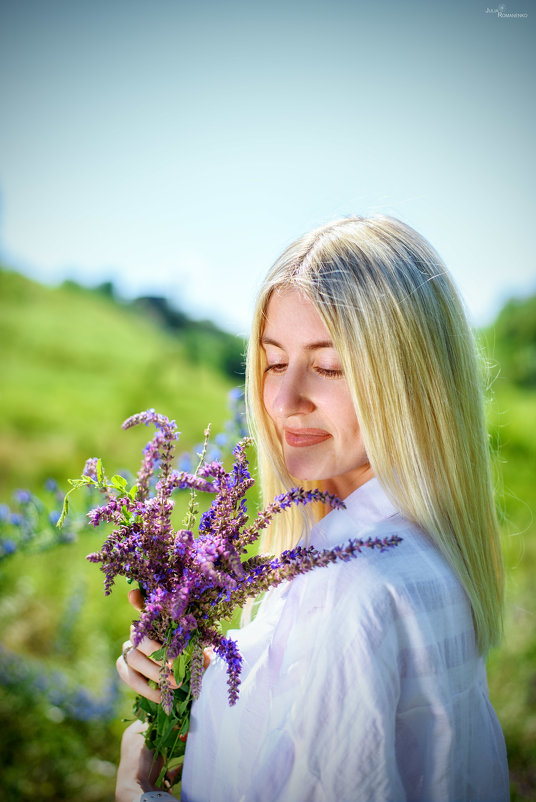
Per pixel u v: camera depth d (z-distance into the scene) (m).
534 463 7.48
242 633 1.08
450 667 0.95
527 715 3.31
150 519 0.96
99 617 4.16
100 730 3.27
